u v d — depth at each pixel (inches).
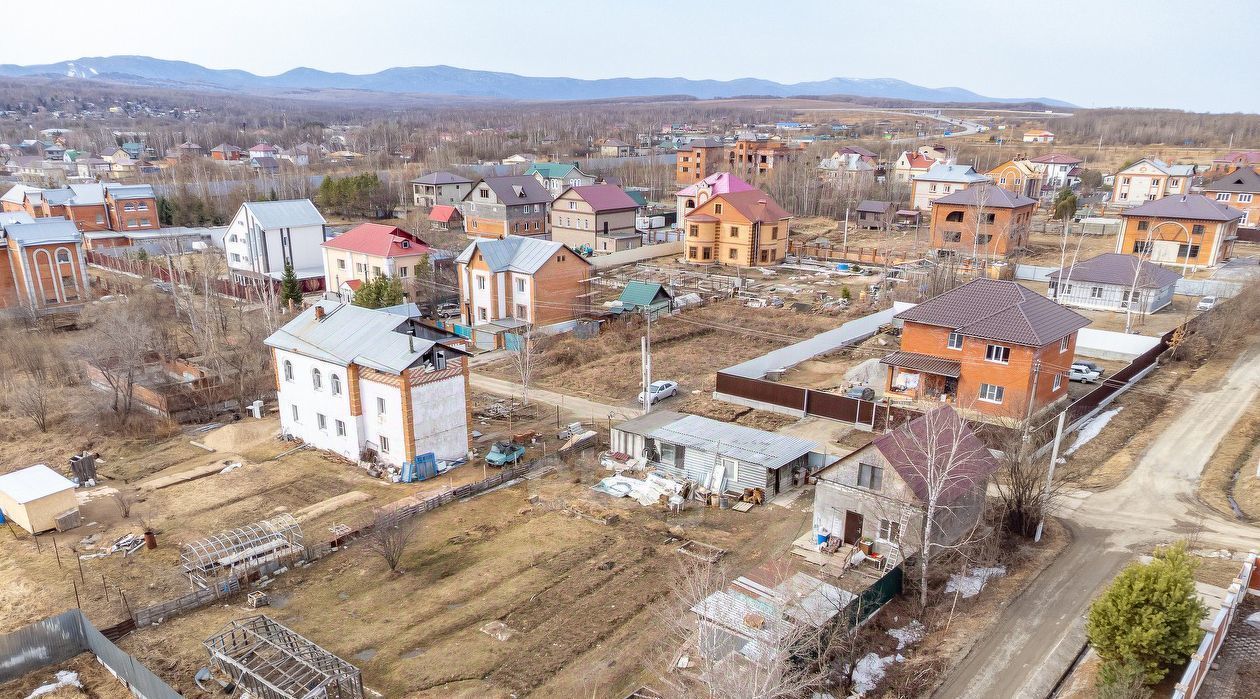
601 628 1069.1
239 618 1115.9
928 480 1058.1
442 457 1647.4
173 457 1754.4
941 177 4635.8
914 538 1153.4
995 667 950.4
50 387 2166.6
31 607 1150.3
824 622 954.1
